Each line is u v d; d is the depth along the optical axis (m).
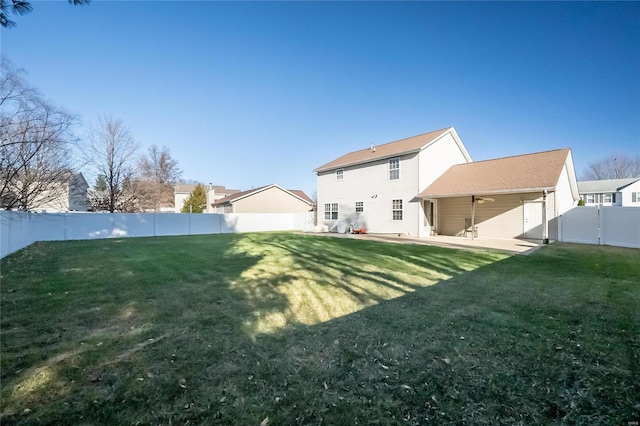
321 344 3.22
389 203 18.12
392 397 2.27
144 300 4.82
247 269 7.37
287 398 2.26
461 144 19.22
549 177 12.78
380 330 3.60
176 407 2.14
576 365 2.72
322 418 2.03
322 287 5.65
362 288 5.57
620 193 31.16
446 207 17.59
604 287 5.52
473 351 3.02
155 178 41.41
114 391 2.34
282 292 5.31
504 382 2.46
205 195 38.69
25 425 1.94
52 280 6.18
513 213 14.92
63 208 21.36
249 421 2.00
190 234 20.81
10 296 5.01
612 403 2.17
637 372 2.59
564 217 13.34
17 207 13.74
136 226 19.00
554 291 5.27
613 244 11.77
